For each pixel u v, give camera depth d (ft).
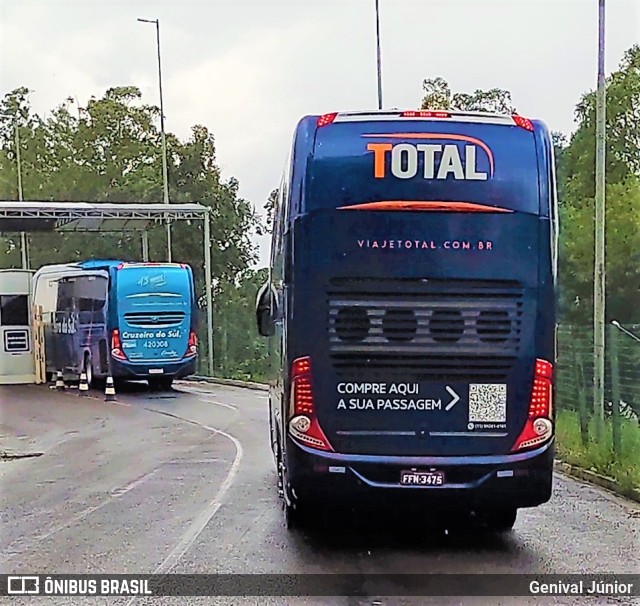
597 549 44.39
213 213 245.86
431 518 49.78
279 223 48.78
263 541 45.68
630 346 76.07
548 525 49.62
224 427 99.71
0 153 280.31
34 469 73.05
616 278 133.08
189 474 67.10
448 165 41.57
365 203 41.47
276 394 51.26
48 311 165.27
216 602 36.14
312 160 41.70
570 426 78.79
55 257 259.39
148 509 54.08
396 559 42.50
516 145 41.93
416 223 41.47
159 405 127.85
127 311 141.38
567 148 147.23
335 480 41.37
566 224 135.44
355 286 41.45
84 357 151.02
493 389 41.57
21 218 166.50
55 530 48.85
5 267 263.49
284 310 42.80
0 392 151.64
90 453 82.17
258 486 61.16
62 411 121.70
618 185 134.82
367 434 41.55
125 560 42.39
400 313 41.47
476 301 41.52
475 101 159.63
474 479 41.39
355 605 35.78
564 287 136.05
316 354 41.55
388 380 41.55
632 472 61.52
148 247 238.27
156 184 245.65
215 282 245.65
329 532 47.37
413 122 42.01
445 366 41.52
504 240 41.55
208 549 44.24
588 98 143.95
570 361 84.48
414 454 41.47
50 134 286.87
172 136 251.19
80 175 267.39
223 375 184.24
